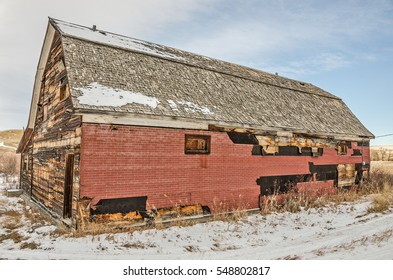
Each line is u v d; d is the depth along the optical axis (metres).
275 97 16.53
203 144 12.07
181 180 10.98
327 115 18.31
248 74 18.11
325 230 10.28
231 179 12.41
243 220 11.50
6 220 10.95
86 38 12.32
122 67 11.78
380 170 24.98
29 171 17.12
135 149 9.99
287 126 14.23
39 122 15.99
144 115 10.01
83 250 7.65
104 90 10.09
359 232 9.63
